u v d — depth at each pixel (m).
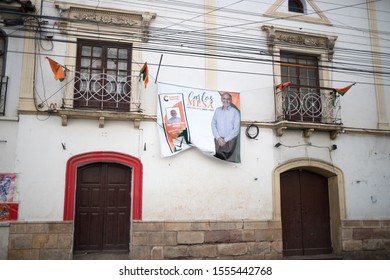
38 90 8.41
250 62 9.80
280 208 9.53
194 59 9.51
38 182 8.08
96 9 8.93
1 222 7.78
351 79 10.74
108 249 8.52
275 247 9.21
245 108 9.64
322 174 10.37
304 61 10.59
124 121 8.74
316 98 10.04
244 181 9.32
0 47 8.58
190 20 9.63
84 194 8.59
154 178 8.73
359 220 10.02
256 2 10.27
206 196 8.99
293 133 9.91
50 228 7.98
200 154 9.13
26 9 8.45
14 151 8.06
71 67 8.65
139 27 9.16
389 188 10.52
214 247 8.80
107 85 8.88
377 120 10.75
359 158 10.39
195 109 9.12
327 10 10.93
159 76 9.16
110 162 8.72
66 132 8.39
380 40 11.27
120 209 8.72
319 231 10.11
